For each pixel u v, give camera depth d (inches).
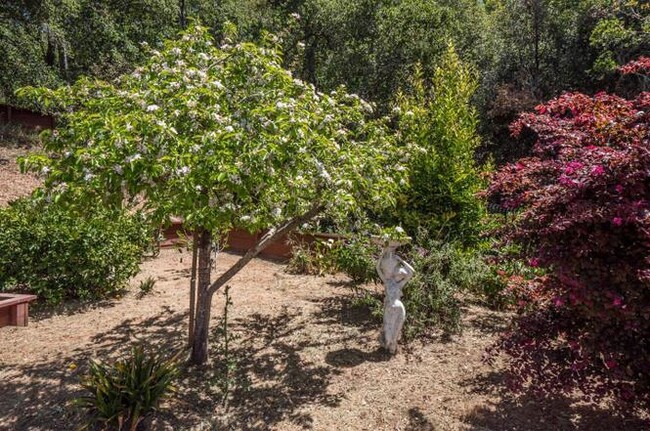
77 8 836.6
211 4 930.1
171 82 150.4
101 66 824.3
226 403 151.5
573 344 131.7
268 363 180.9
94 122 131.1
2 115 697.0
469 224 268.1
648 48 618.8
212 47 184.9
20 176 503.8
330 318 232.8
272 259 385.7
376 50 787.4
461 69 297.4
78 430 132.5
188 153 128.5
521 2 777.6
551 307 147.9
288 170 140.7
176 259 376.5
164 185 132.6
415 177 265.7
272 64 173.3
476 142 288.0
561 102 181.6
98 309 243.6
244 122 142.8
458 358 186.7
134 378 143.7
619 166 119.5
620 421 141.0
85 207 146.7
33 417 142.1
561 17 750.5
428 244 244.4
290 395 157.9
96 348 192.5
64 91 167.2
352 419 144.3
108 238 258.1
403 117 229.9
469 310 248.8
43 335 207.0
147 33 938.7
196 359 177.0
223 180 121.0
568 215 121.3
